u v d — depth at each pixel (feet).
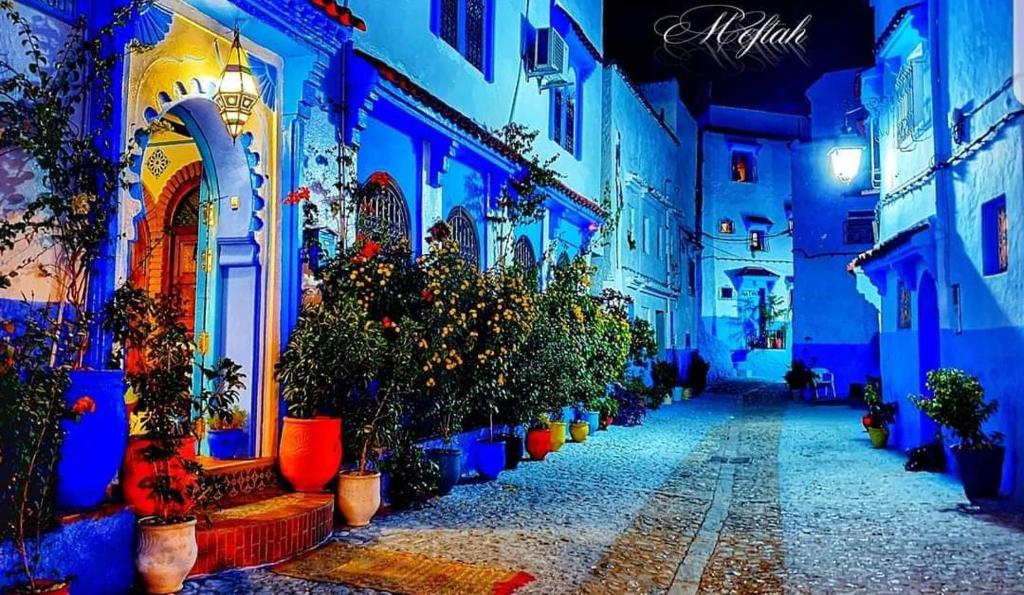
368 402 25.66
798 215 87.45
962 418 31.37
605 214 60.03
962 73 36.22
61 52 18.07
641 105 78.95
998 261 33.24
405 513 26.81
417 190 34.81
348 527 24.47
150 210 30.25
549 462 39.63
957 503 30.53
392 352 25.64
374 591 18.80
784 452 45.19
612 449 44.93
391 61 33.01
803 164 87.51
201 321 25.20
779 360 123.75
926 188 41.75
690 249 107.96
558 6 52.75
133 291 18.08
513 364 33.86
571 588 19.74
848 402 79.46
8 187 17.06
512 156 41.60
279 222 25.16
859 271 54.54
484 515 27.02
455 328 27.89
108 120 18.69
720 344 119.65
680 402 80.38
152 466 18.60
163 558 17.75
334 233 27.55
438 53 37.11
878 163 56.39
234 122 22.54
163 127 21.45
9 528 15.38
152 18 20.33
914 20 40.93
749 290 123.34
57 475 16.57
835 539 25.34
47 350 15.84
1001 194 31.96
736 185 121.08
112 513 17.57
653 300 85.35
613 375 50.01
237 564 19.80
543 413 38.01
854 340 84.94
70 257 17.51
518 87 47.19
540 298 38.04
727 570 22.16
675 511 29.17
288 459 23.80
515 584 19.70
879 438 46.93
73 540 16.63
